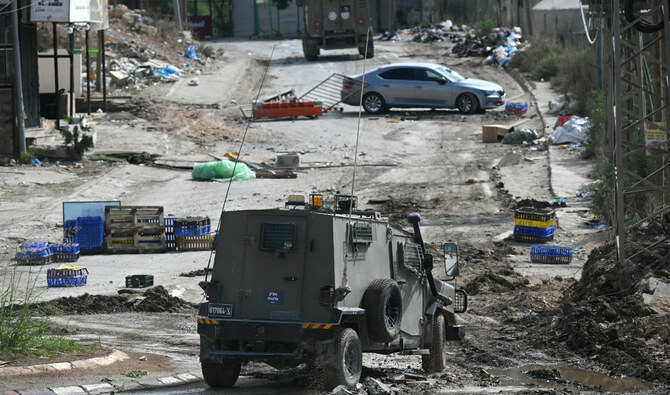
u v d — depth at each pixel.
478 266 63.28
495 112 133.88
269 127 128.38
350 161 106.38
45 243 68.44
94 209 72.81
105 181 95.06
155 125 127.62
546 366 38.72
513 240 71.81
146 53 176.12
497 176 96.19
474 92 132.50
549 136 113.69
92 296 52.81
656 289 45.41
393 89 134.88
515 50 177.00
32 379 30.48
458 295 40.94
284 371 36.44
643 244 51.22
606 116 93.00
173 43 193.75
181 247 72.88
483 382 34.50
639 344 40.25
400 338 34.03
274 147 115.12
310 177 98.56
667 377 35.66
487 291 56.59
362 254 32.16
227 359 31.23
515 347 42.53
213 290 31.52
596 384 35.31
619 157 49.09
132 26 193.50
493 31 194.12
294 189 92.56
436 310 38.06
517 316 49.88
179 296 55.19
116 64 168.25
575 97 128.38
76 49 130.25
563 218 77.06
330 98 149.75
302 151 112.38
